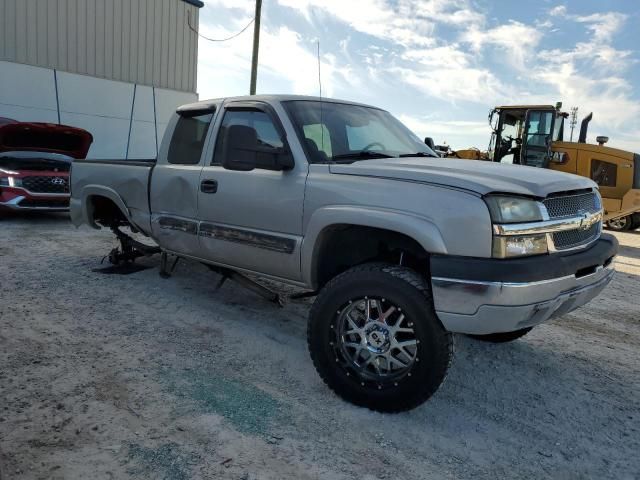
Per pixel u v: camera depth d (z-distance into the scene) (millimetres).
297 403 3225
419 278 3006
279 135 3811
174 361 3736
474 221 2771
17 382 3275
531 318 2855
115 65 18266
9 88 15562
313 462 2635
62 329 4203
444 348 2904
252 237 3898
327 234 3439
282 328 4523
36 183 9031
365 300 3115
